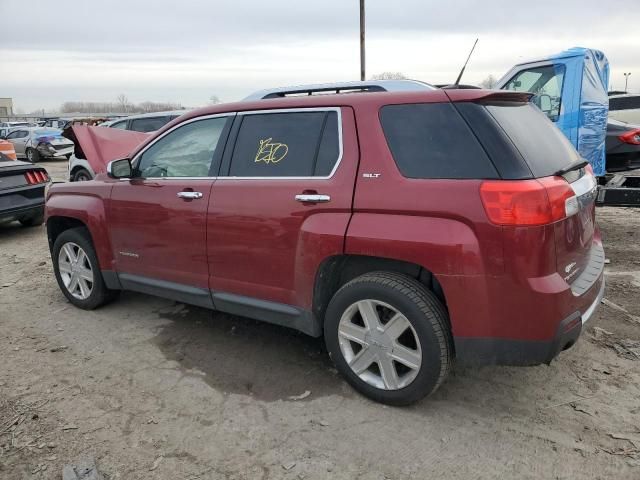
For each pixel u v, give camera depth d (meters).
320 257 3.13
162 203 3.93
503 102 3.04
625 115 9.41
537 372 3.48
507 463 2.63
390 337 3.03
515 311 2.64
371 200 2.94
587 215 3.13
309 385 3.42
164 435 2.92
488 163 2.68
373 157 3.00
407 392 3.01
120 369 3.69
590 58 6.56
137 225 4.14
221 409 3.17
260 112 3.57
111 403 3.25
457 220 2.70
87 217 4.47
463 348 2.80
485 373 3.49
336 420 3.03
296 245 3.25
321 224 3.12
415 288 2.89
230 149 3.66
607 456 2.66
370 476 2.57
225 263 3.65
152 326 4.42
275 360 3.78
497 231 2.59
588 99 6.57
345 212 3.05
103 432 2.96
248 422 3.03
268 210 3.35
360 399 3.23
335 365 3.32
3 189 7.66
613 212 8.54
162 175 4.07
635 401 3.12
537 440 2.80
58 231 5.05
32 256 6.89
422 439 2.84
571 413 3.03
